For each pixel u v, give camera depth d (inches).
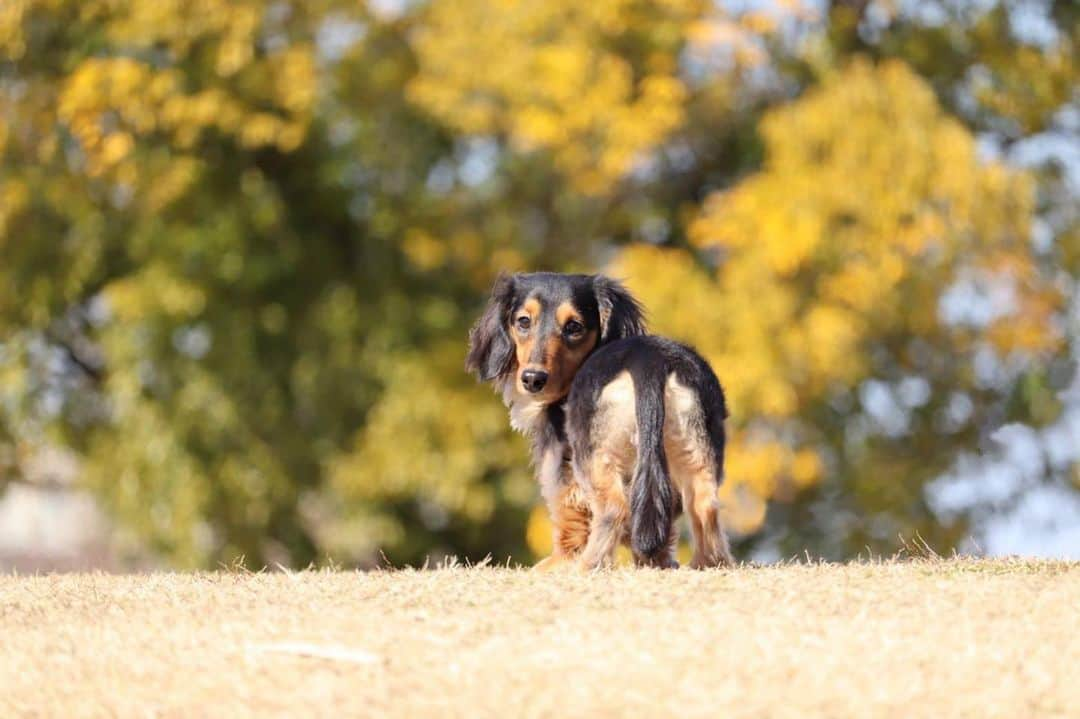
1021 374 740.7
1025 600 254.1
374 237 772.0
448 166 783.1
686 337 673.0
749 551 749.3
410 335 761.0
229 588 284.4
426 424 729.6
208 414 738.8
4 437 781.9
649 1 724.7
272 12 747.4
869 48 762.2
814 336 660.1
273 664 221.8
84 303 786.2
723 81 726.5
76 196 725.9
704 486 301.1
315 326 762.8
